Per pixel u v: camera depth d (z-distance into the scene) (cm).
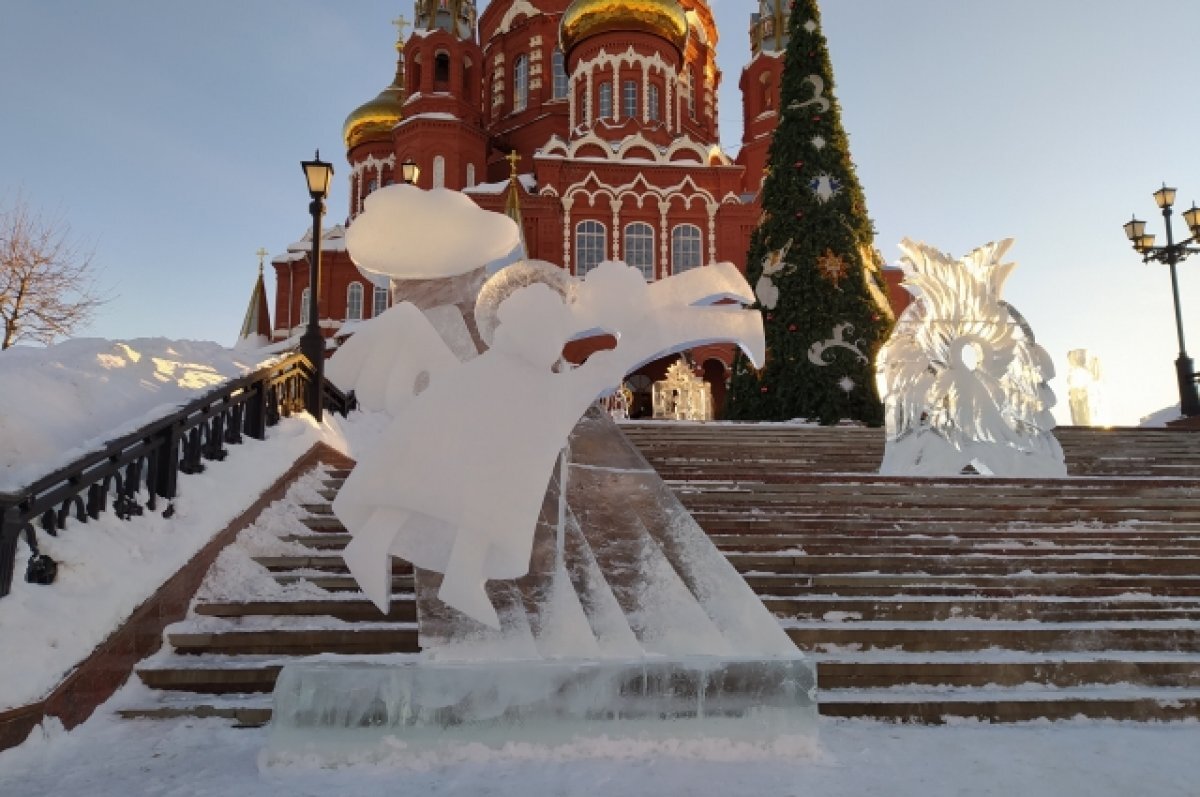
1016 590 730
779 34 4406
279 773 453
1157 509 942
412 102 4131
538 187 3631
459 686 475
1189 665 617
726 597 532
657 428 1291
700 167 3656
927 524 864
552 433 501
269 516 825
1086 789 448
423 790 425
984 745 516
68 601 546
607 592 525
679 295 547
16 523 533
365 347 550
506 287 557
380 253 568
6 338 2636
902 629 649
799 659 500
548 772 450
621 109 4016
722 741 482
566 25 4134
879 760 485
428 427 489
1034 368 1131
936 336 1141
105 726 526
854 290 1773
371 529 491
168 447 710
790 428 1346
